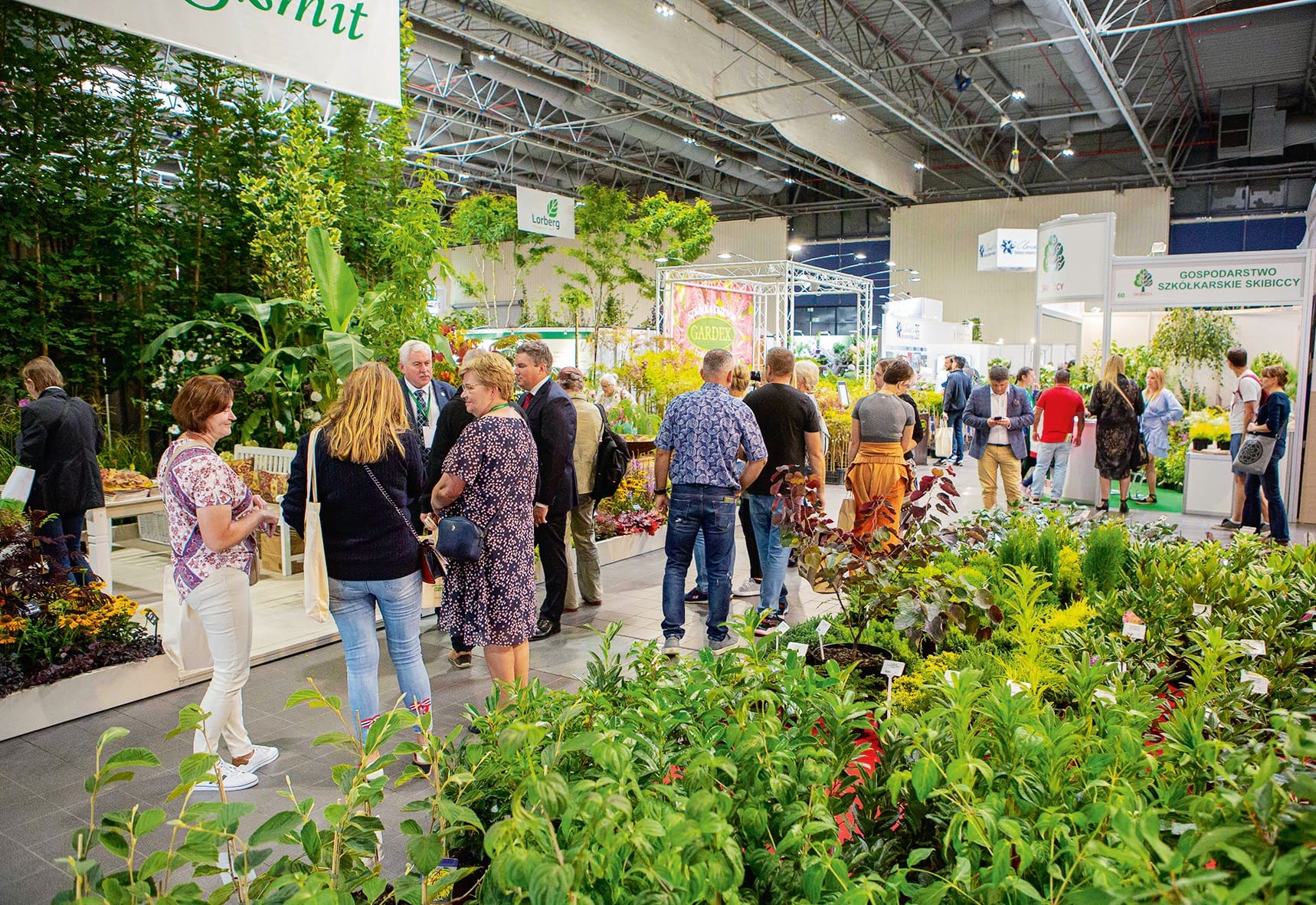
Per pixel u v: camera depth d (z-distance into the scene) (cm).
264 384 679
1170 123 2280
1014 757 171
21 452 490
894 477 533
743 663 218
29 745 362
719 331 1503
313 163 773
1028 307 2612
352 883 145
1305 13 1491
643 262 3066
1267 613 303
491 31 1476
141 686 411
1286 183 2283
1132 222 2425
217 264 810
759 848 155
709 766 161
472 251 3166
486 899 144
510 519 334
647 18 1198
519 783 170
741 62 1462
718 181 2780
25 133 688
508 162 2408
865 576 331
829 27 1593
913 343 1847
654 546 768
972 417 827
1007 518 455
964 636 291
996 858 131
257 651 460
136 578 651
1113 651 263
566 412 453
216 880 258
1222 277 855
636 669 234
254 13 488
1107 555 370
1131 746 163
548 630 503
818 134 1870
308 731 375
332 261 671
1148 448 996
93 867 134
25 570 390
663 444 459
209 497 298
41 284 695
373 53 538
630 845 135
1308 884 111
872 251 2911
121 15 442
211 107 782
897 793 156
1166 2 1449
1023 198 2581
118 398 789
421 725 175
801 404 490
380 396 309
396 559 315
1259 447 707
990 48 1463
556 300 3203
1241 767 145
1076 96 2012
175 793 144
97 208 722
